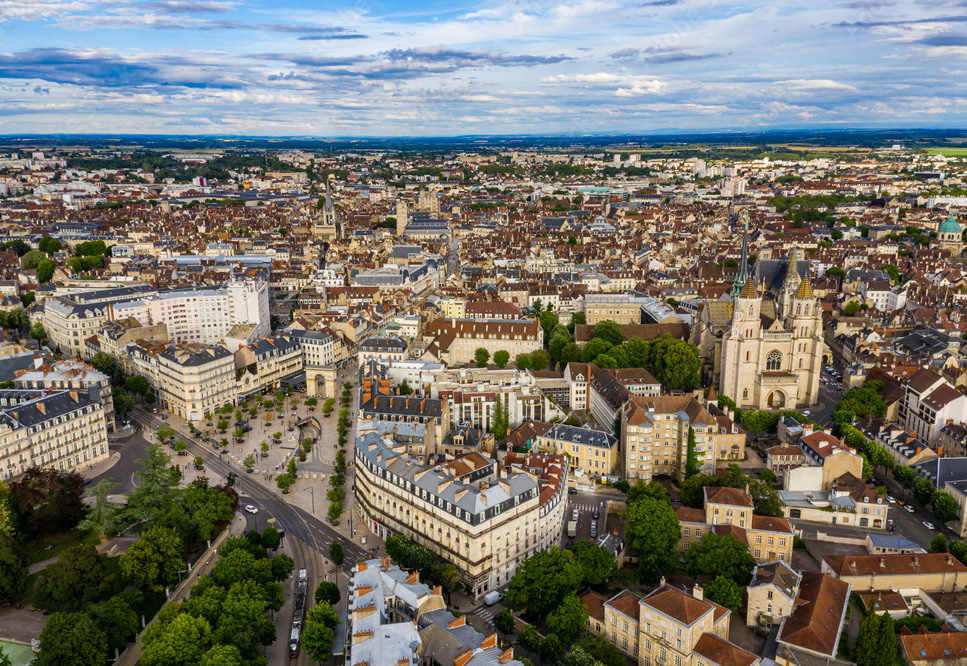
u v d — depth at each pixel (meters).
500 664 198.00
